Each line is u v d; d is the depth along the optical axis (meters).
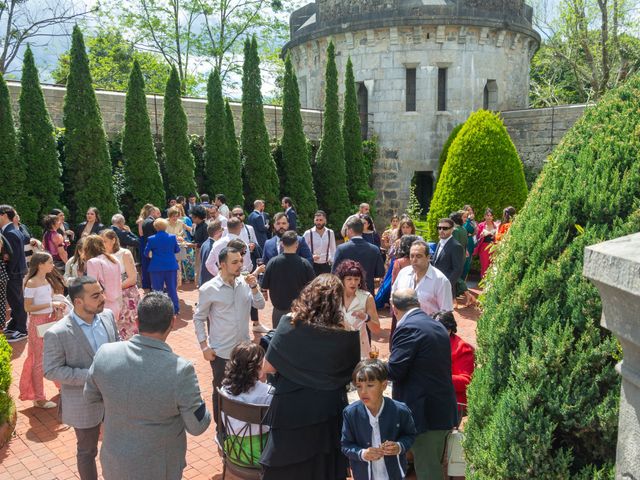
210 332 5.12
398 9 22.36
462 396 4.60
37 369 6.05
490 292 3.00
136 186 15.27
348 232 7.51
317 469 3.53
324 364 3.42
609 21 24.23
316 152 21.19
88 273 6.30
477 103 23.31
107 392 3.12
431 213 14.77
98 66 29.58
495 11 23.17
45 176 13.55
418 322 3.89
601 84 23.27
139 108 15.30
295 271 6.40
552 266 2.56
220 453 4.81
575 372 2.33
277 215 8.62
